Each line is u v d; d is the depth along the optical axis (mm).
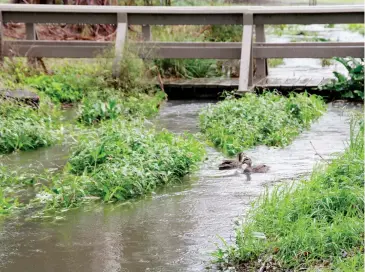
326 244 5879
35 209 7371
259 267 5816
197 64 14867
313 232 6016
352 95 12906
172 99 13602
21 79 13141
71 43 13773
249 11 13320
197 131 10680
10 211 7266
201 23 13555
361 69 12836
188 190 7855
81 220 7023
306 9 13258
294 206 6625
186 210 7219
